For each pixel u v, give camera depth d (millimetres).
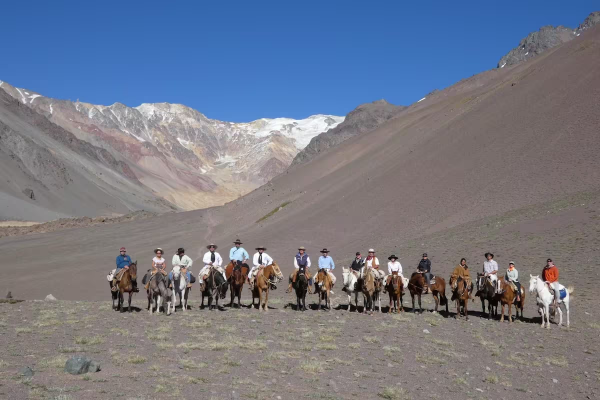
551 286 22297
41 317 20781
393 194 76062
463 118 95875
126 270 23062
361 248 57281
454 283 23062
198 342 16062
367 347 16688
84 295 48938
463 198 64062
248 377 12539
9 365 12422
